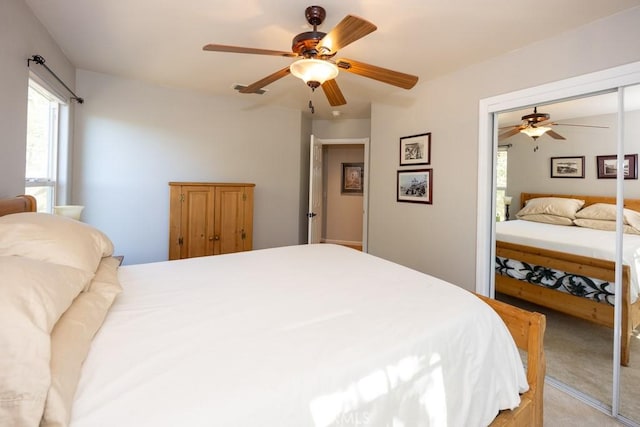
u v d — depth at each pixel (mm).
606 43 1929
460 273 2832
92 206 3176
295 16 1996
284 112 4312
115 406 724
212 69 2965
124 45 2479
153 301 1365
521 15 1931
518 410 1307
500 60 2492
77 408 712
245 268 1927
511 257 2635
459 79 2803
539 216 2408
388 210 3566
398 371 1003
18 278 798
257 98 3887
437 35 2191
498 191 2670
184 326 1135
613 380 1874
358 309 1316
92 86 3092
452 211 2889
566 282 2307
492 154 2623
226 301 1386
